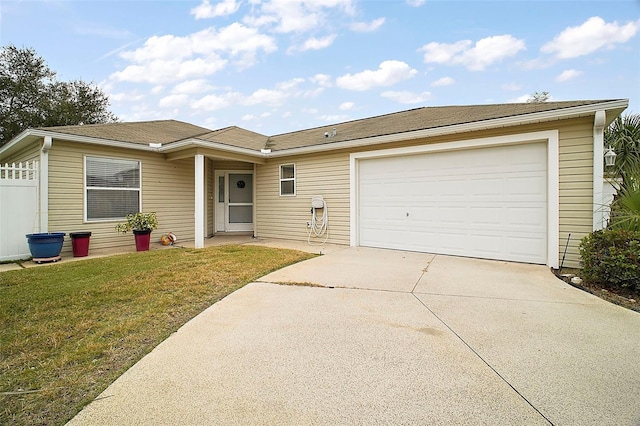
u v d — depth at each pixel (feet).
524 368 8.26
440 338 10.07
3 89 66.90
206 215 36.50
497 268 19.76
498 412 6.55
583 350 9.23
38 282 16.24
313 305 13.15
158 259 22.06
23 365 8.61
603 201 18.51
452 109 31.96
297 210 33.17
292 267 20.06
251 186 39.91
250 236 37.55
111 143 27.50
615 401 6.87
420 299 13.89
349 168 29.22
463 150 23.50
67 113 71.15
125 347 9.61
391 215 27.27
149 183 31.22
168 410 6.72
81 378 7.99
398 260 22.40
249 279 17.06
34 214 24.45
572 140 19.34
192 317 11.98
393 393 7.24
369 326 11.03
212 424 6.27
